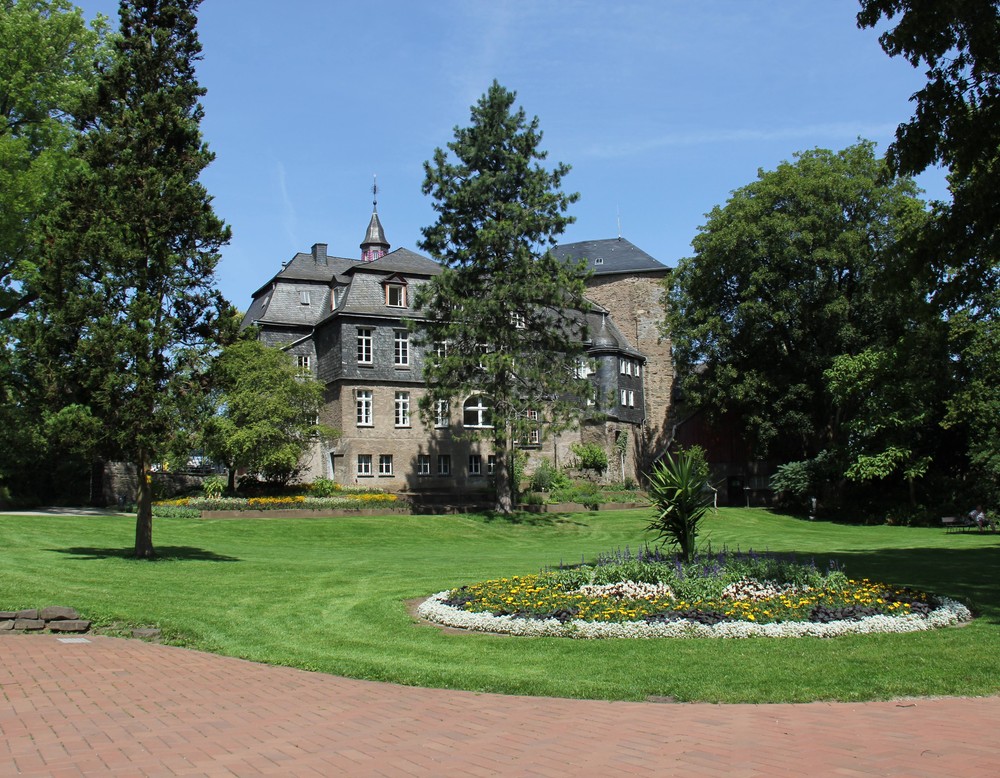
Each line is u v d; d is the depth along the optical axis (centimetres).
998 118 1445
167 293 1870
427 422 3906
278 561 2089
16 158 3012
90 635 1123
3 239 2980
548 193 3741
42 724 670
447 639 1088
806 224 4497
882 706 734
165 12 1973
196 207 1873
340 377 4491
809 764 545
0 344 2939
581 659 952
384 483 4544
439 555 2455
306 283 4994
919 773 518
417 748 607
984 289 1752
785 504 5122
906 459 4222
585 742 620
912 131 1510
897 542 3005
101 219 1805
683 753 581
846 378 4238
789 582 1306
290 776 535
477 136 3850
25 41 3206
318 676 908
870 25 1509
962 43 1441
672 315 5359
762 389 4797
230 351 1939
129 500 3941
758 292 4800
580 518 4019
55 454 3844
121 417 1775
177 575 1653
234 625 1191
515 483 4403
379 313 4625
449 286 3706
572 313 5575
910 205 3622
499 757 581
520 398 3853
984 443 4038
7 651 998
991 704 737
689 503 1404
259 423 3588
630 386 5778
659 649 987
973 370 4066
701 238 5050
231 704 758
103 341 1734
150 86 1961
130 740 623
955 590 1470
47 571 1608
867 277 4428
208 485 3838
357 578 1683
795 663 897
